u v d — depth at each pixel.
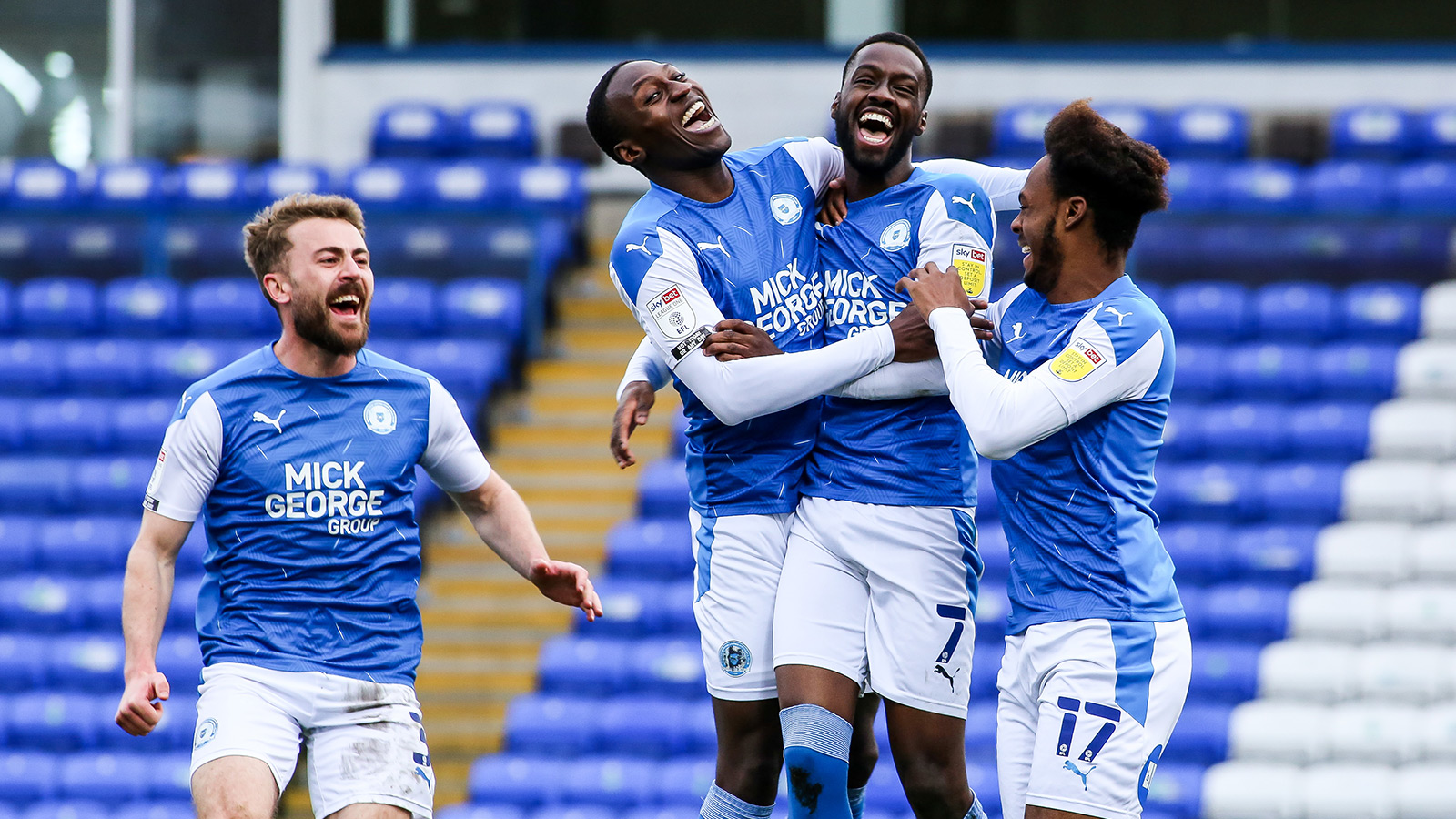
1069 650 10.11
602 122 11.20
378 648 11.03
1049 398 9.94
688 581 28.66
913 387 10.83
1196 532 28.58
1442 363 30.66
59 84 39.97
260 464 10.87
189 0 39.81
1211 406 30.98
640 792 24.89
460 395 31.45
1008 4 38.84
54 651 28.31
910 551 10.91
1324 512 28.94
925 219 11.13
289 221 11.05
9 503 31.23
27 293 34.69
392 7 40.38
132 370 33.38
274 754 10.55
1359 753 24.94
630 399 11.89
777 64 38.94
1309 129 36.06
